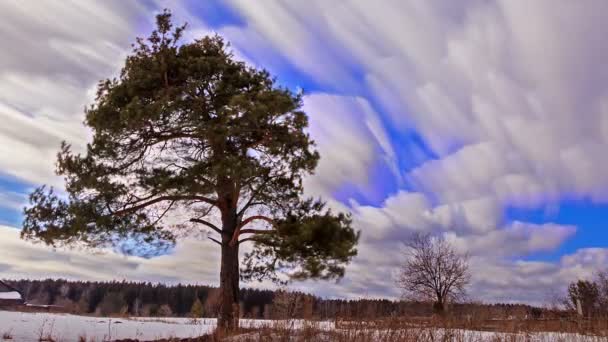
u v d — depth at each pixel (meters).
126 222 13.34
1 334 12.33
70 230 12.56
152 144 14.09
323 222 13.11
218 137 13.02
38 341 11.66
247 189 14.32
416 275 29.84
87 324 18.12
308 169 14.17
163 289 58.50
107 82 14.38
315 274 13.45
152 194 13.71
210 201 14.49
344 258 13.25
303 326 9.88
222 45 16.39
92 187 13.05
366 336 9.25
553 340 9.40
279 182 14.43
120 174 13.80
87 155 13.43
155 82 14.30
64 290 58.06
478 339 8.98
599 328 9.85
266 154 14.20
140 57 15.07
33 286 57.69
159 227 14.53
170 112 13.30
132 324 19.50
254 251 14.47
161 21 15.20
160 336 14.42
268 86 15.17
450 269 29.70
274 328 10.29
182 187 13.16
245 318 13.27
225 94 14.37
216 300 14.27
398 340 9.08
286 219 13.84
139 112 12.72
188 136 14.05
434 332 9.55
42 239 12.92
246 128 13.41
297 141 13.84
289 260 13.55
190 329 17.83
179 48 15.59
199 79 14.40
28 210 13.07
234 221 14.62
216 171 12.68
